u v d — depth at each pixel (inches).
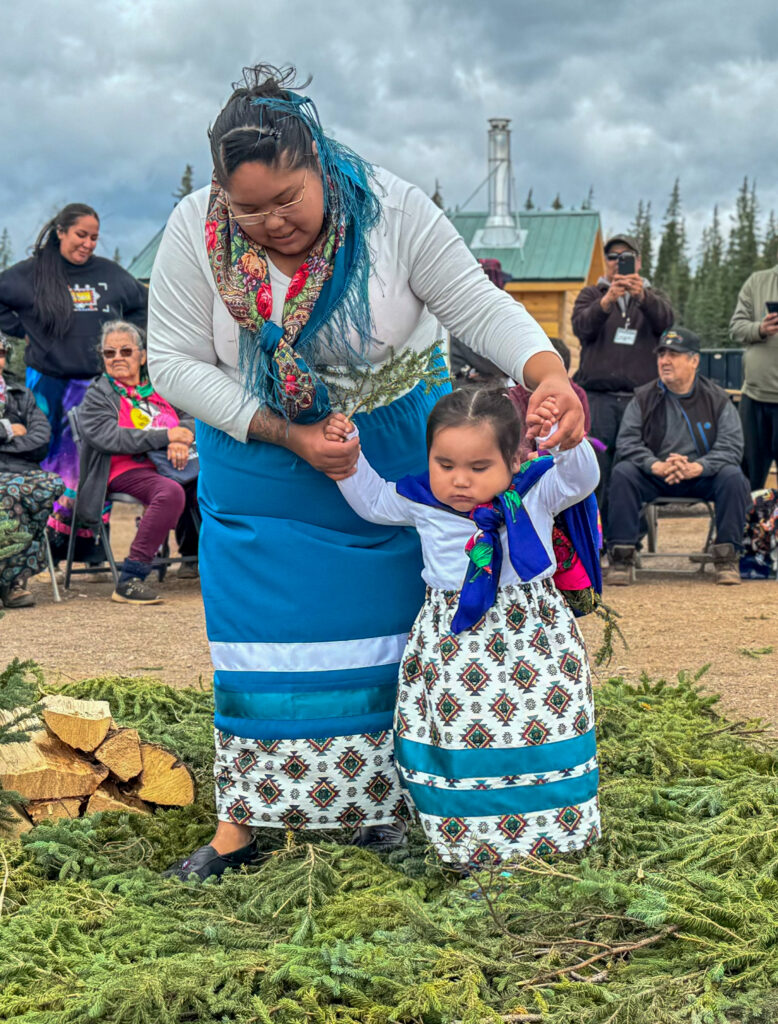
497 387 112.4
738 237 1165.7
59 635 242.4
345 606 111.0
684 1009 85.4
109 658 217.5
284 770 111.5
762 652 219.1
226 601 112.5
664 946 96.7
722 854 108.7
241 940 98.0
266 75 101.5
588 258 708.0
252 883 108.9
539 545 107.6
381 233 107.5
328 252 103.0
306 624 110.7
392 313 109.3
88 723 128.7
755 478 372.8
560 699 107.3
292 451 110.0
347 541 112.0
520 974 91.7
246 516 112.6
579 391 217.0
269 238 101.8
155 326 111.3
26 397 300.4
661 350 319.9
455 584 108.3
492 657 106.7
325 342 107.1
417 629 111.2
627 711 160.4
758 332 360.5
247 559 111.5
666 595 295.0
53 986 90.7
